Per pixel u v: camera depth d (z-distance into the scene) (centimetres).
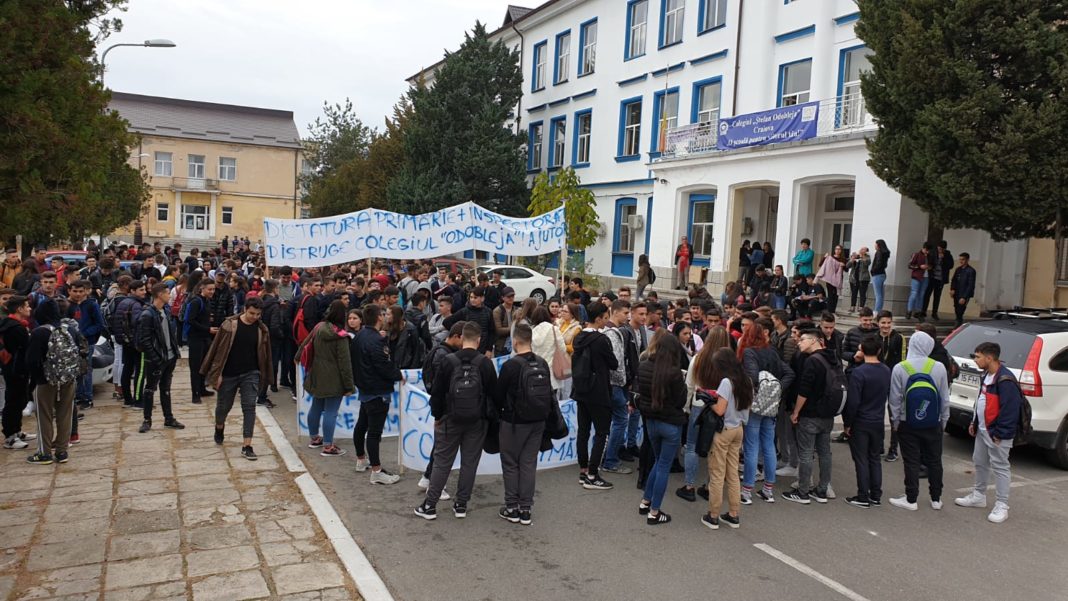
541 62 3291
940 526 677
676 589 527
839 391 716
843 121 1731
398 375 739
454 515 663
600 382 746
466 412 631
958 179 1248
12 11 845
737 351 808
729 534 640
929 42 1260
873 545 624
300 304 1148
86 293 1001
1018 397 691
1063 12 1209
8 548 555
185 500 669
